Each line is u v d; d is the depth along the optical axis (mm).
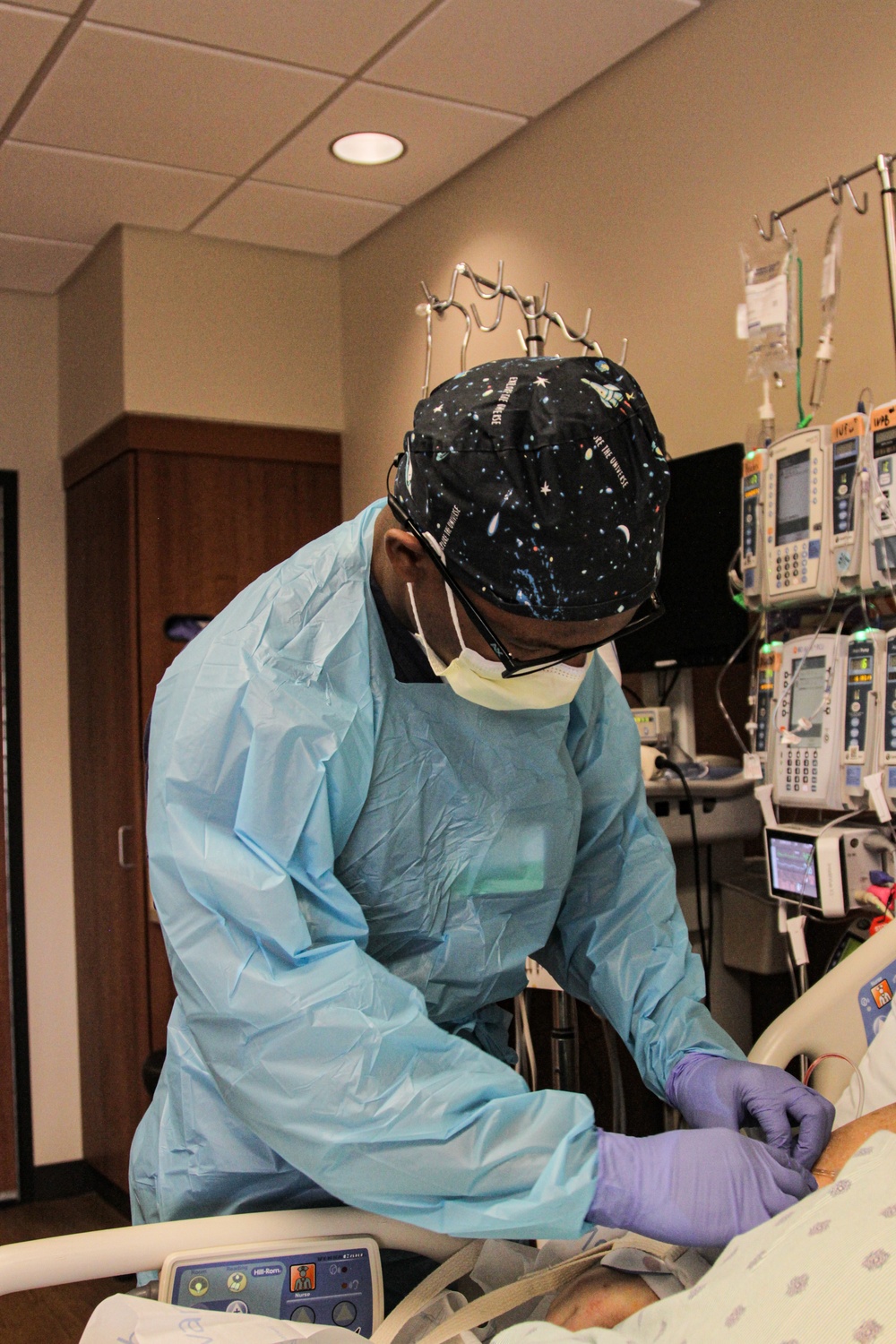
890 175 1784
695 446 2508
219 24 2447
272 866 958
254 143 3004
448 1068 928
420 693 1079
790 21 2260
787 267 2010
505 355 3084
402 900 1114
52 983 3895
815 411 2037
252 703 976
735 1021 2217
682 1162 915
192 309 3619
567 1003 1983
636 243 2652
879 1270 750
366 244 3732
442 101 2824
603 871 1277
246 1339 856
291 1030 911
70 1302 2955
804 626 2078
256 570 3727
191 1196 1102
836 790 1795
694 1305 827
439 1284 992
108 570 3660
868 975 1381
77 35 2471
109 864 3627
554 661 973
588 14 2461
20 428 3967
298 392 3812
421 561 975
